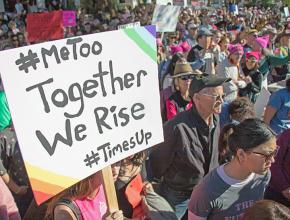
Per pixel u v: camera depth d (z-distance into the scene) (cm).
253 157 224
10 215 257
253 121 228
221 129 328
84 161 224
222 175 236
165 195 337
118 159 242
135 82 248
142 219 301
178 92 419
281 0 3434
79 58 222
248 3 3434
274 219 170
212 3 2984
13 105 195
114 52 237
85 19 1700
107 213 245
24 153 199
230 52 621
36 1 1938
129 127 247
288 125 458
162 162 329
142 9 1892
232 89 550
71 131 219
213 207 238
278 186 323
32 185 202
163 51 805
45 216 241
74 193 231
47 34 827
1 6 1794
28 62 201
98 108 231
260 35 1114
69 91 218
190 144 318
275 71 803
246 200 242
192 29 1038
